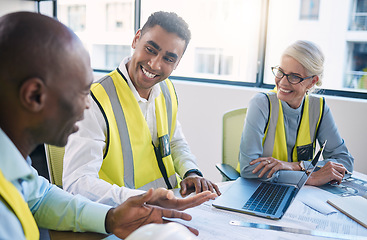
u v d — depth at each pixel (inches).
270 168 67.4
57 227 43.2
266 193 58.4
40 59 25.9
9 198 26.5
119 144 60.6
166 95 70.7
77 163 54.2
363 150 106.1
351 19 310.2
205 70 506.9
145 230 19.6
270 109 75.0
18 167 27.2
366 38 311.9
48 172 61.9
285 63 71.3
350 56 319.9
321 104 76.9
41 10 161.9
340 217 51.0
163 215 42.1
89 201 44.7
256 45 129.3
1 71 25.5
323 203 55.4
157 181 66.3
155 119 67.4
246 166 69.1
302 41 71.7
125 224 41.1
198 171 67.0
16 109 26.6
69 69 27.5
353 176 70.3
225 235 43.6
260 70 129.0
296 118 75.9
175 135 74.3
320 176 64.4
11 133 27.5
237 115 87.4
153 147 66.3
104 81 61.4
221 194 57.7
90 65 30.2
